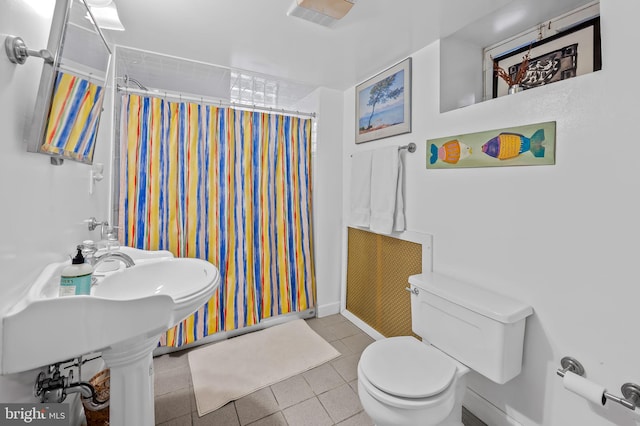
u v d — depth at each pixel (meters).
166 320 0.89
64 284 0.87
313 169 2.54
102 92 1.25
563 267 1.15
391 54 1.84
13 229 0.77
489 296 1.34
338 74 2.18
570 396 1.14
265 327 2.37
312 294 2.56
